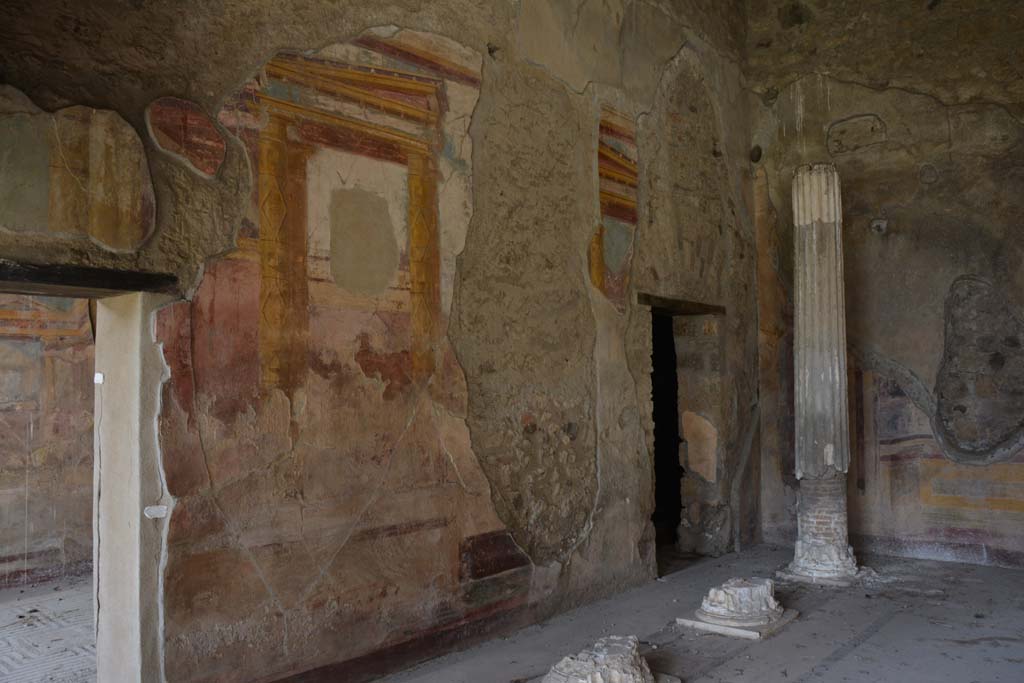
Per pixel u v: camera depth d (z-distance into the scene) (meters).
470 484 4.56
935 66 6.91
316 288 3.81
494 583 4.68
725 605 4.96
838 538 6.16
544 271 5.20
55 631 5.17
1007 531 6.41
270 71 3.66
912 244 6.95
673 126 6.64
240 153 3.53
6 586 6.34
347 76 4.00
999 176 6.59
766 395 7.60
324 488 3.80
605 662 3.72
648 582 6.01
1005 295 6.51
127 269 3.13
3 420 6.44
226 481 3.43
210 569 3.35
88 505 6.86
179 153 3.32
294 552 3.66
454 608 4.42
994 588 5.75
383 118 4.18
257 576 3.51
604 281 5.73
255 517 3.52
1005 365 6.48
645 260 6.18
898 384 6.96
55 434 6.70
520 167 5.05
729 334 7.22
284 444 3.64
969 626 4.86
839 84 7.35
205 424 3.37
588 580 5.41
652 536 6.10
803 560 6.21
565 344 5.34
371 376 4.05
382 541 4.05
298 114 3.77
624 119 6.05
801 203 6.47
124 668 3.21
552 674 3.75
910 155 7.00
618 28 6.03
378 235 4.12
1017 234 6.48
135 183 3.17
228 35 3.51
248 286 3.54
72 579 6.64
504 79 4.95
